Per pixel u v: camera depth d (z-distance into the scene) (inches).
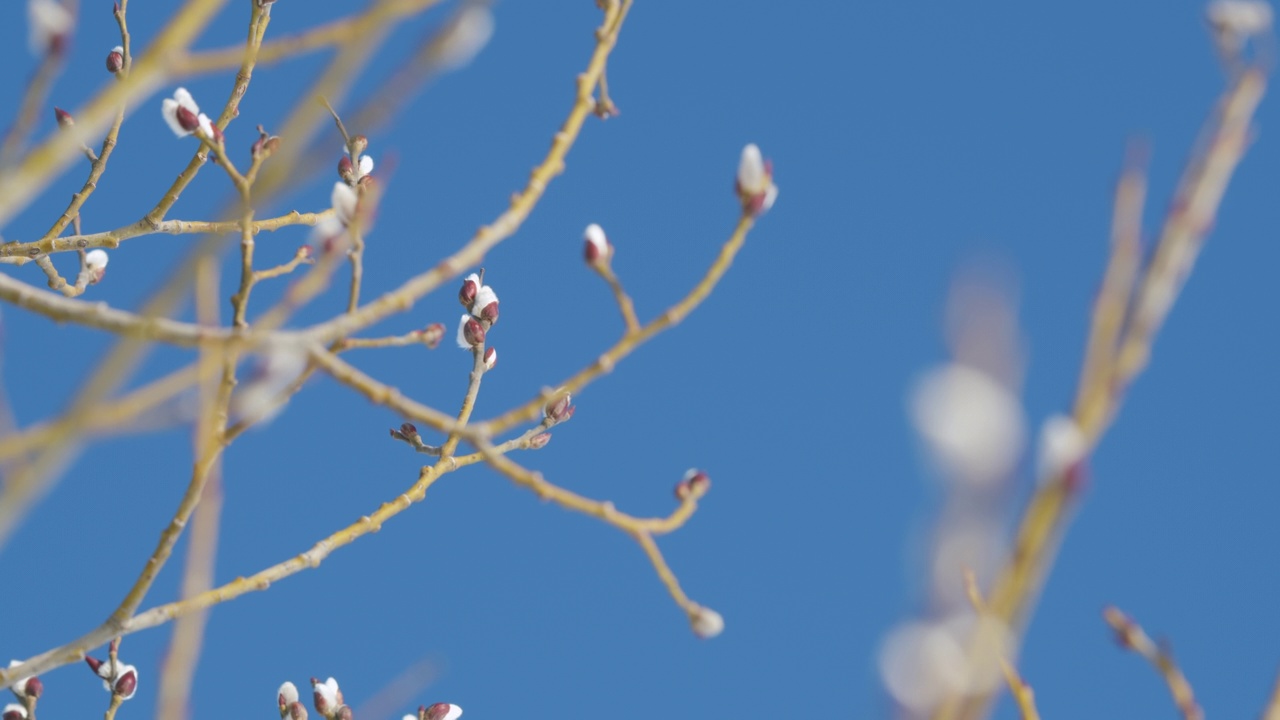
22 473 49.9
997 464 34.1
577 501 53.4
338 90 50.5
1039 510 42.4
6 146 51.7
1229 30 48.3
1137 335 46.1
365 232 53.2
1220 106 47.6
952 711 37.1
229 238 50.8
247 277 53.5
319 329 52.6
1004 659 40.2
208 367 51.5
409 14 50.6
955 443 34.1
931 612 35.8
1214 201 47.0
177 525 54.1
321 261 52.7
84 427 50.1
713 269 53.4
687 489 53.9
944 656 36.9
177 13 50.6
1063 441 42.9
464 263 53.2
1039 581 41.6
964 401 34.1
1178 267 46.7
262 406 53.1
